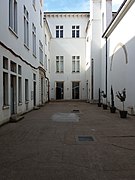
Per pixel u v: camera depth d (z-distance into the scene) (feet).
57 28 129.80
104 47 88.53
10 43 41.42
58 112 59.62
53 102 113.29
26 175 15.44
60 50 128.88
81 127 35.01
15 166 17.26
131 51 50.60
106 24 85.66
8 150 21.71
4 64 38.93
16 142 24.95
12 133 30.04
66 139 26.48
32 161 18.40
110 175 15.39
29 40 63.21
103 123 39.19
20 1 50.57
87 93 121.60
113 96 63.05
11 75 44.37
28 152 21.01
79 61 129.08
